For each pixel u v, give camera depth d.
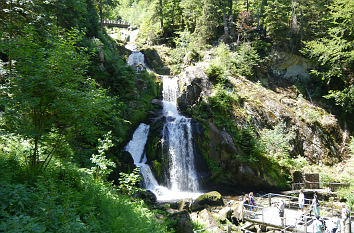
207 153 22.34
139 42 44.12
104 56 24.02
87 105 6.70
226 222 13.70
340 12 25.59
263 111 25.34
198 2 40.44
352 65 28.30
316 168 23.12
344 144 26.08
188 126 23.33
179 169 22.00
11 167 6.34
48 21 13.69
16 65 6.40
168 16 45.31
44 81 6.02
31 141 7.62
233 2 42.28
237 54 31.67
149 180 19.88
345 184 19.59
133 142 22.28
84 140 13.74
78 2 21.89
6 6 11.18
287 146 22.91
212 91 26.05
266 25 34.06
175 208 15.51
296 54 32.38
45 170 6.87
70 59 6.92
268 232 12.59
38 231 3.79
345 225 10.98
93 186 7.38
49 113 6.89
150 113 25.42
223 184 21.89
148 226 6.63
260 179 20.58
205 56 33.72
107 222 5.66
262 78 30.77
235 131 22.50
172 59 37.53
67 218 4.61
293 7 33.50
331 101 29.48
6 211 4.07
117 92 23.98
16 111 6.05
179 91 28.41
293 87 30.70
